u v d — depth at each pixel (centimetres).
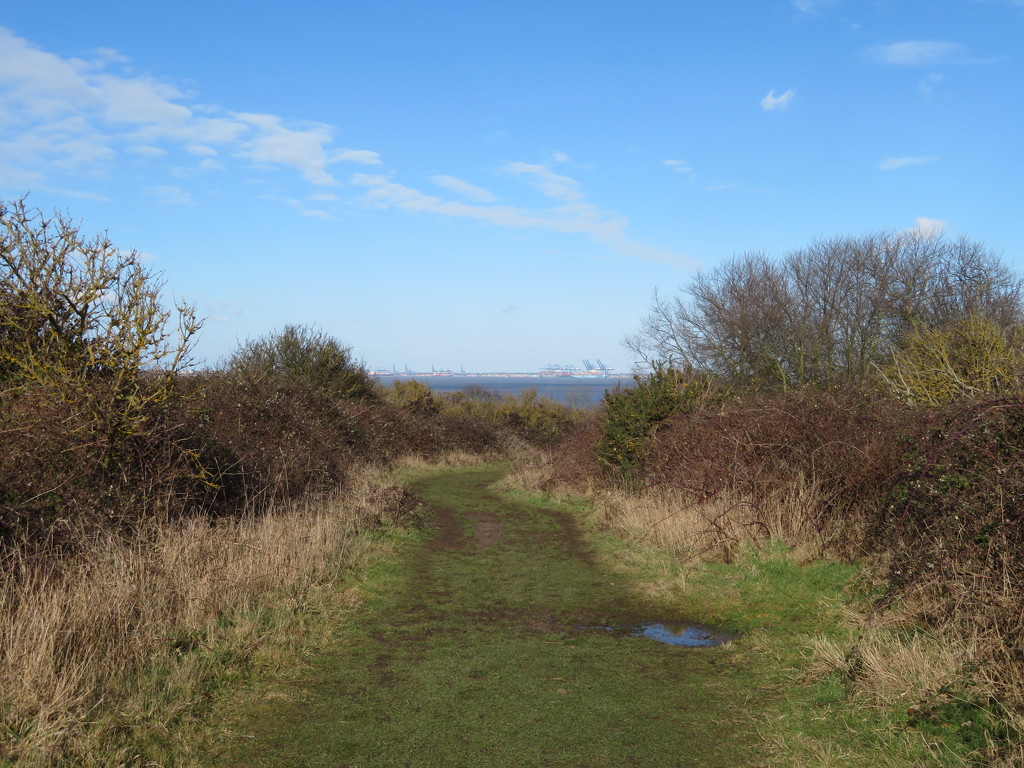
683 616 713
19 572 552
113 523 691
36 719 383
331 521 980
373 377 2602
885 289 2397
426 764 400
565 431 3259
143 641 511
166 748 403
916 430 714
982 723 392
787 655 564
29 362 753
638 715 466
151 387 815
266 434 1288
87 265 789
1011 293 2177
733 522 930
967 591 467
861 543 784
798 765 387
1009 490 484
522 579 874
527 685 521
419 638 636
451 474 2250
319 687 511
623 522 1131
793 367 2528
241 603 633
